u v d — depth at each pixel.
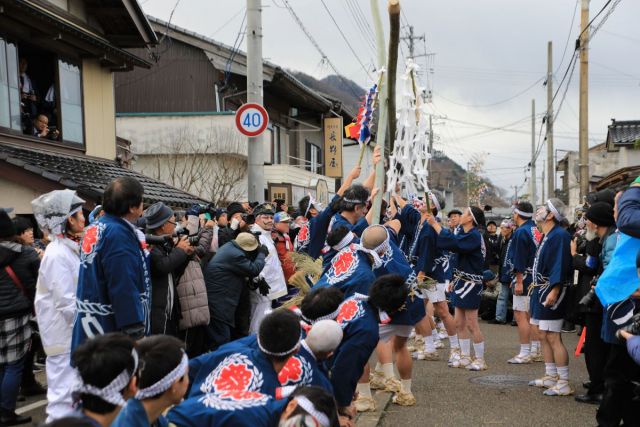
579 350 6.90
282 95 18.69
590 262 5.76
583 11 16.48
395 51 4.72
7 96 9.19
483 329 10.73
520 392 6.06
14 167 8.44
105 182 9.20
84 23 11.47
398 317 5.18
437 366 7.41
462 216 7.06
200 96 17.75
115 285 3.57
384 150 5.22
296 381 3.07
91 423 1.77
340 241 4.54
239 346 3.08
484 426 4.97
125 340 2.26
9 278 5.17
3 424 5.09
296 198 17.80
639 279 3.99
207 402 2.70
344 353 3.59
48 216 4.23
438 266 7.50
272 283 6.49
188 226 5.96
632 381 4.30
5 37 9.15
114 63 11.75
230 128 15.39
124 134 15.74
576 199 33.41
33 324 5.94
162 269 4.54
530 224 7.39
